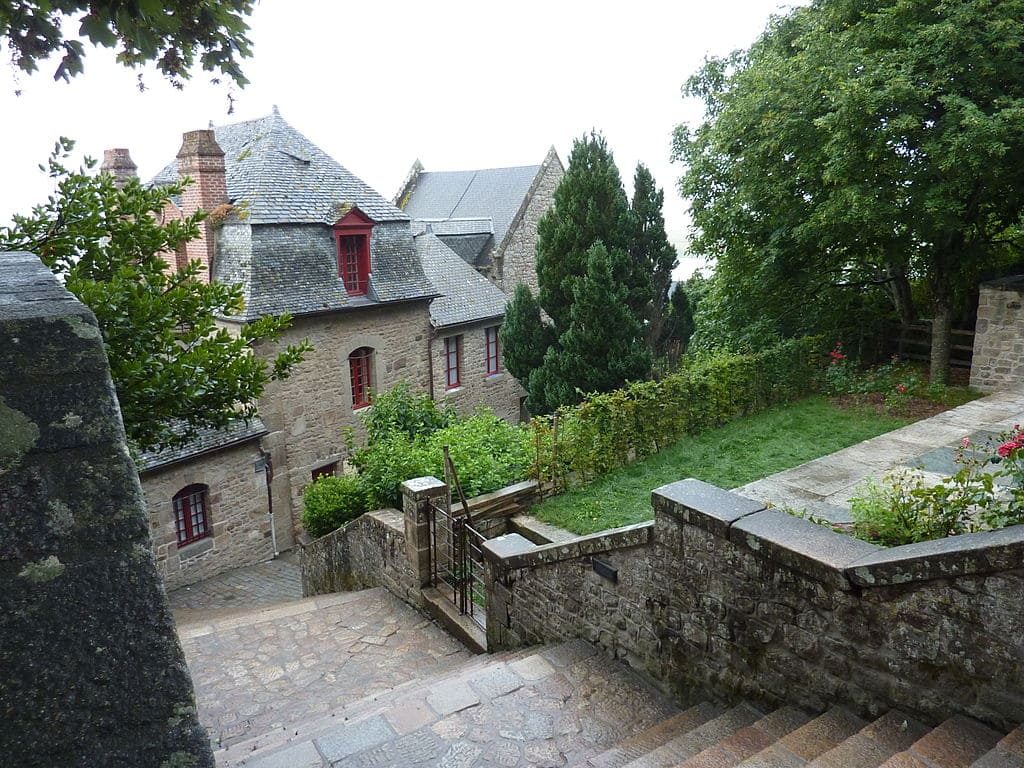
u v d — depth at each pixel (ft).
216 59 16.11
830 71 33.27
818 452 29.45
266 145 56.54
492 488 28.35
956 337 42.50
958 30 29.94
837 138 32.12
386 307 57.16
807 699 12.59
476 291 71.72
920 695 10.91
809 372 38.19
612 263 51.55
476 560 24.18
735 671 13.85
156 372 18.33
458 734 14.23
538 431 29.17
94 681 3.59
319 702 19.80
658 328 56.54
